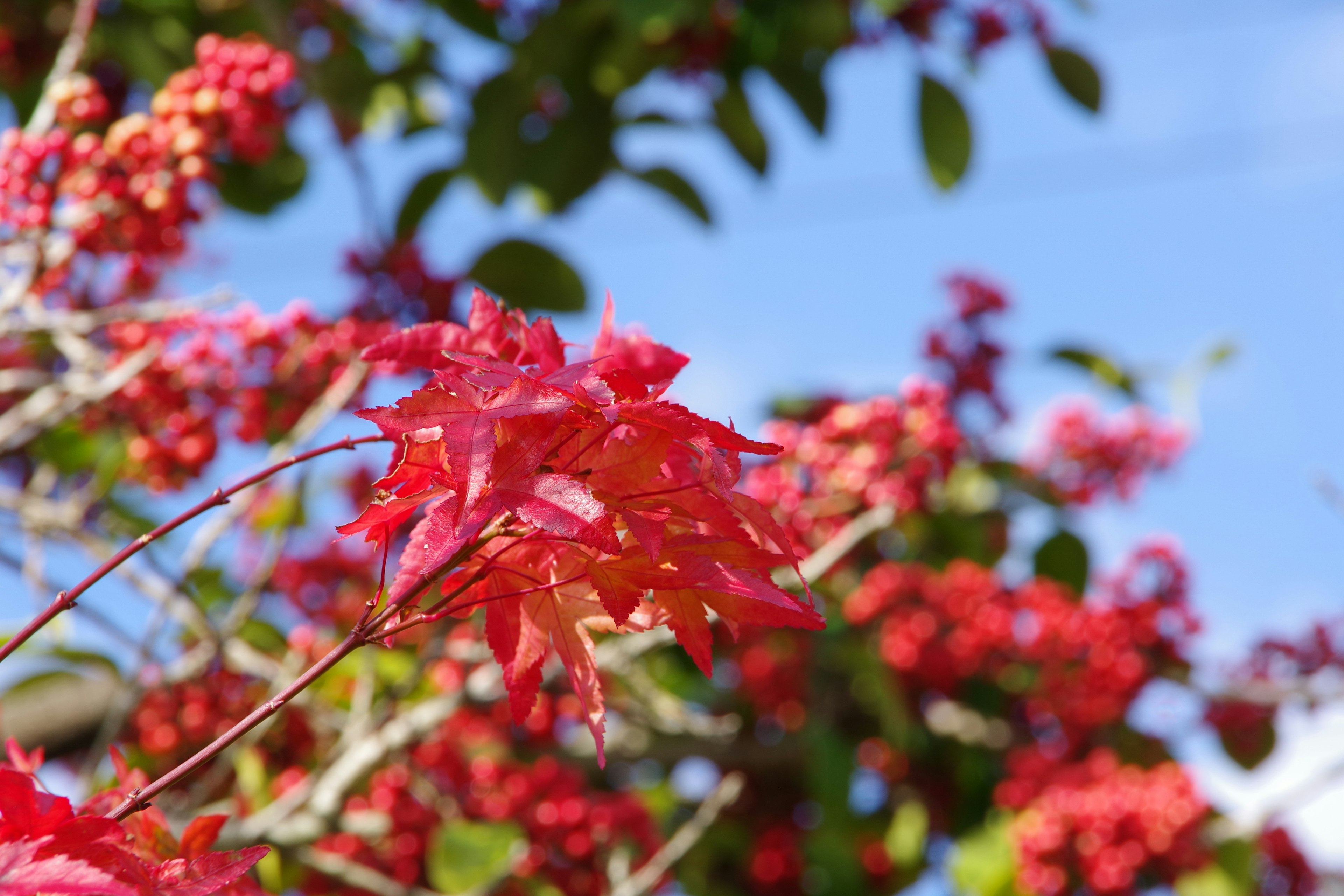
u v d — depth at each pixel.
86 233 2.75
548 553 1.45
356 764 3.65
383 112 5.06
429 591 1.27
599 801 4.19
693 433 1.32
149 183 2.77
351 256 3.70
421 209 4.86
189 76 2.87
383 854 4.06
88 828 1.28
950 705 6.22
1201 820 5.18
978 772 6.16
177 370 3.15
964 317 4.61
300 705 3.87
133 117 2.79
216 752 1.27
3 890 1.14
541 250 4.35
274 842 3.65
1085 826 5.21
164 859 1.59
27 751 3.65
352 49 5.11
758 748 5.79
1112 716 5.71
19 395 3.77
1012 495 5.66
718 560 1.40
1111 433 5.21
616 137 5.19
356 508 4.43
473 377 1.33
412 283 3.70
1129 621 5.66
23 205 2.75
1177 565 5.71
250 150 2.92
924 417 3.69
